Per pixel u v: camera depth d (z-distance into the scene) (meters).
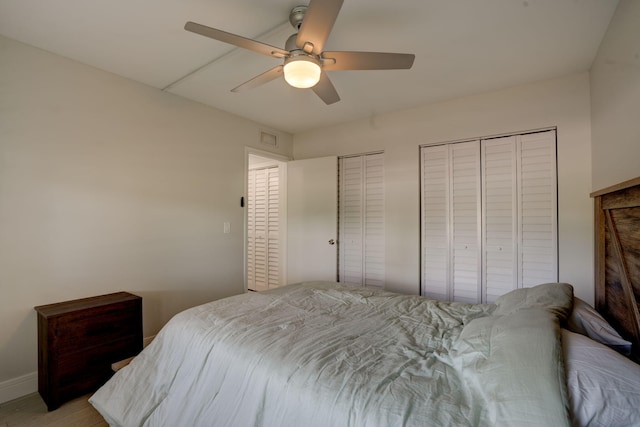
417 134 3.17
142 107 2.61
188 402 1.28
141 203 2.59
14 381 1.93
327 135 3.84
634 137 1.50
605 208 1.55
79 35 1.93
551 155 2.56
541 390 0.75
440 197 3.07
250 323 1.51
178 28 1.87
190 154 2.96
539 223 2.60
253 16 1.75
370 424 0.84
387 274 3.34
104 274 2.35
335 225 3.67
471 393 0.91
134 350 2.19
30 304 2.00
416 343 1.31
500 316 1.28
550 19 1.76
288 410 1.00
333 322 1.55
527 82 2.60
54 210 2.12
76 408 1.82
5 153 1.93
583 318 1.23
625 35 1.56
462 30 1.87
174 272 2.81
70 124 2.20
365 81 2.58
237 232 3.40
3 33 1.90
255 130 3.66
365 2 1.61
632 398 0.72
